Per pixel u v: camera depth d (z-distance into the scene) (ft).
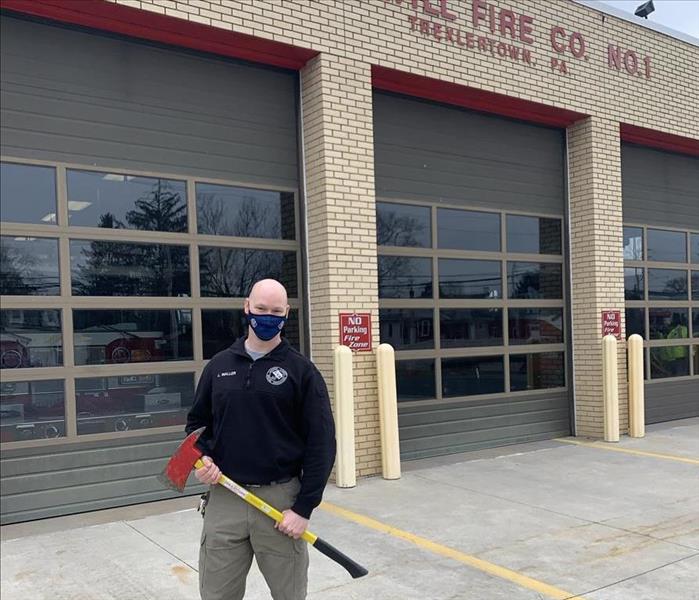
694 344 36.70
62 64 18.85
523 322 29.27
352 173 22.44
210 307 20.99
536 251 29.91
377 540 16.05
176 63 20.77
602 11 30.30
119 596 12.76
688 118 33.88
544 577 13.71
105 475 19.06
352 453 21.30
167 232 20.34
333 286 21.89
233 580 9.40
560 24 28.68
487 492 20.48
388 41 23.40
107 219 19.34
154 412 19.90
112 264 19.36
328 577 13.73
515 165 29.27
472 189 27.66
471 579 13.62
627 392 30.86
